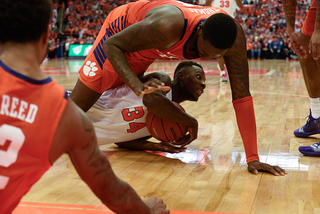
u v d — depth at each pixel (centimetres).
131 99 271
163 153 283
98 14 2120
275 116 420
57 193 195
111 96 276
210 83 804
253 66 1348
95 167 97
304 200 182
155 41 194
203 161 257
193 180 216
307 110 457
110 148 302
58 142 87
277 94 614
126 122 271
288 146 292
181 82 272
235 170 235
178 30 194
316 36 221
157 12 197
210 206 175
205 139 321
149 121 262
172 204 178
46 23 86
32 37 85
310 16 270
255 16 2075
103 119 275
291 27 273
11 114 82
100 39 256
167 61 1722
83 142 92
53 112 85
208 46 188
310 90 301
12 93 81
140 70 265
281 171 224
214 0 657
